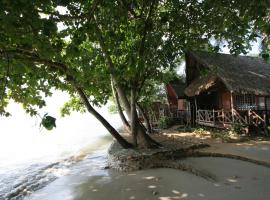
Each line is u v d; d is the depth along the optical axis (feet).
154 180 35.45
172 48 34.65
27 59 27.02
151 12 31.58
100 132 110.01
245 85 56.65
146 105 73.67
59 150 71.92
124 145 47.75
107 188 34.71
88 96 55.72
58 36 24.84
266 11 24.03
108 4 24.93
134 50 34.04
